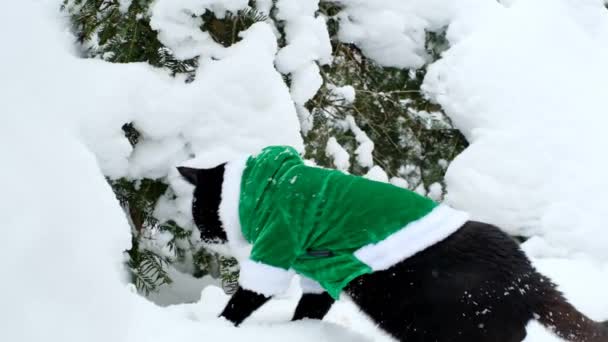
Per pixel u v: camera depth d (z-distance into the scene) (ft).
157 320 7.04
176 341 6.71
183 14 10.50
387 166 14.74
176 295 12.16
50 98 8.09
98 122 9.16
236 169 8.38
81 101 9.08
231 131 10.20
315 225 7.44
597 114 13.88
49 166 6.47
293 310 9.29
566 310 7.27
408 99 14.79
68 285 5.85
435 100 14.67
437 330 7.04
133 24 10.55
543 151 13.44
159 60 10.66
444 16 14.73
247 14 11.10
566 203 13.20
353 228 7.30
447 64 14.46
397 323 7.29
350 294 7.62
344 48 14.35
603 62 14.80
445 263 7.08
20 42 7.89
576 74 14.24
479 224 7.52
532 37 14.35
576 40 14.69
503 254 7.24
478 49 14.24
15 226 5.70
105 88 9.37
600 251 13.00
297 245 7.48
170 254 11.41
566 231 13.12
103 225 6.55
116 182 9.98
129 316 6.44
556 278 11.80
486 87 13.97
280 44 11.96
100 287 6.13
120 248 6.77
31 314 5.41
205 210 8.72
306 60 11.75
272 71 10.57
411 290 7.12
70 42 10.71
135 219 10.59
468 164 13.83
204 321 7.81
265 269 7.52
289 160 8.05
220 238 8.94
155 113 9.75
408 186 14.78
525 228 13.38
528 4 14.85
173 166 10.21
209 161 9.99
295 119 10.56
